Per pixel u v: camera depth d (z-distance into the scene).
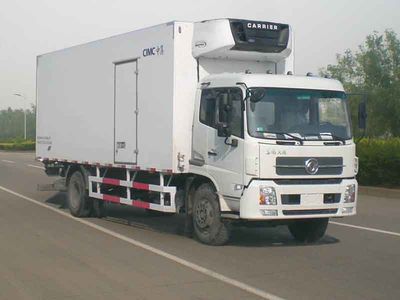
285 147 9.41
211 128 10.10
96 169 13.44
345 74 43.97
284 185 9.40
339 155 9.84
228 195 9.74
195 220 10.55
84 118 13.67
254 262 8.95
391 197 18.45
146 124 11.38
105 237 11.12
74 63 14.12
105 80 12.81
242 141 9.41
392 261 9.09
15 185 22.16
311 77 10.14
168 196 11.09
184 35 10.60
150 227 12.41
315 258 9.28
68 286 7.55
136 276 8.05
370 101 40.56
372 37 42.81
